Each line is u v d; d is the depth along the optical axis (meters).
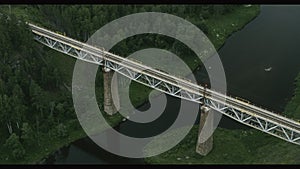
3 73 115.19
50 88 123.44
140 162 107.06
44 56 127.56
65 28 149.62
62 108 118.31
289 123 96.44
